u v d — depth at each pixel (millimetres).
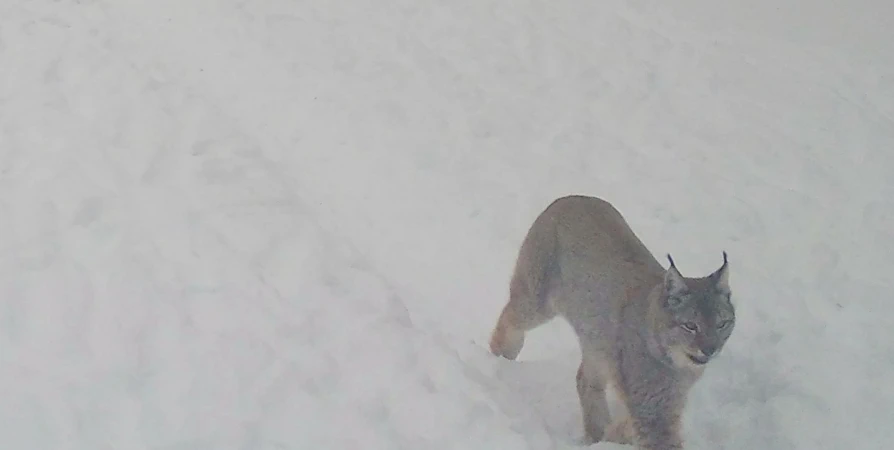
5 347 5074
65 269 5750
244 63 9016
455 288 6461
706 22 10688
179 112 7902
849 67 9656
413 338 5379
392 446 4598
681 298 4598
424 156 7914
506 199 7473
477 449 4609
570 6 10938
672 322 4617
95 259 5867
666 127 8688
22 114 7508
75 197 6457
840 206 7527
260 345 5199
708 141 8469
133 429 4586
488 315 6223
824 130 8602
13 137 7176
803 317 6309
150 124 7578
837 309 6402
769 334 6152
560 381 5746
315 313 5539
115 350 5105
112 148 7164
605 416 5352
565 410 5527
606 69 9633
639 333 4809
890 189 7703
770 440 5395
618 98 9141
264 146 7852
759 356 5969
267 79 8797
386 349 5215
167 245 6070
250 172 7152
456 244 6898
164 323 5344
